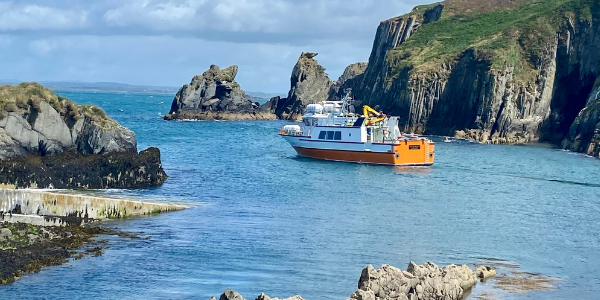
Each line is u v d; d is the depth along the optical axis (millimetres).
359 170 108500
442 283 44594
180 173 96812
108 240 57062
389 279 42094
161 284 47438
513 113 184250
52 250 52594
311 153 122312
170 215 67500
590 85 193500
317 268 52000
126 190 80062
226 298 37406
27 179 73875
